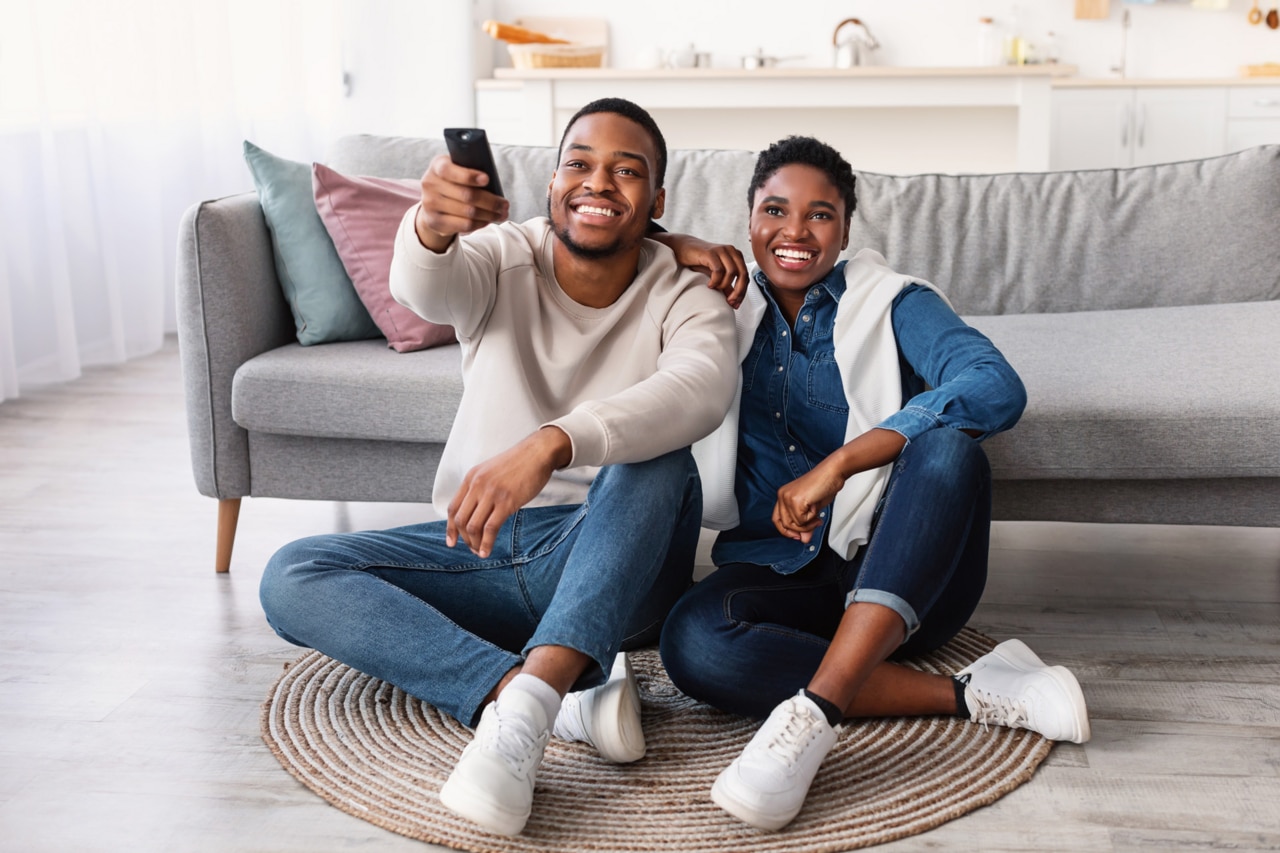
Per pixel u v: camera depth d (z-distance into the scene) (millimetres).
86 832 1399
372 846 1371
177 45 4328
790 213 1640
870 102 4551
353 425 2062
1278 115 5047
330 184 2246
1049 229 2447
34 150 3609
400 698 1714
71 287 3799
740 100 4609
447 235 1458
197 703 1717
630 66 5496
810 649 1545
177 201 4422
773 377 1701
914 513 1450
